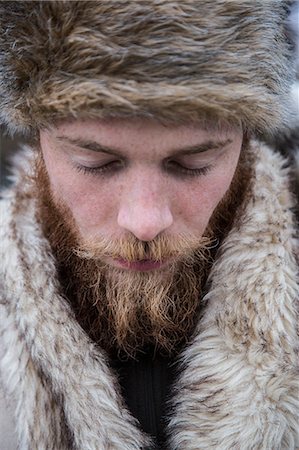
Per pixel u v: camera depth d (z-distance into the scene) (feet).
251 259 2.32
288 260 2.34
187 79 1.78
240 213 2.43
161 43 1.76
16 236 2.36
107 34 1.76
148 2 1.74
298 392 2.17
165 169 1.96
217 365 2.20
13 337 2.25
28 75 1.99
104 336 2.40
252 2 1.88
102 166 2.00
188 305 2.36
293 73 2.33
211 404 2.16
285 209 2.46
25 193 2.51
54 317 2.23
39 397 2.17
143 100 1.75
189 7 1.76
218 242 2.44
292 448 2.16
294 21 2.26
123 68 1.77
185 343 2.39
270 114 2.08
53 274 2.32
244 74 1.89
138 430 2.21
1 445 2.23
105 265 2.28
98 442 2.13
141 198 1.95
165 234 2.10
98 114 1.80
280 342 2.20
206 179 2.08
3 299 2.31
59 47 1.84
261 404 2.12
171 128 1.83
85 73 1.81
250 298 2.26
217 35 1.81
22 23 1.92
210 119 1.85
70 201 2.14
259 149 2.64
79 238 2.26
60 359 2.17
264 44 1.95
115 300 2.29
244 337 2.21
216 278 2.35
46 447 2.14
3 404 2.25
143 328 2.36
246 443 2.09
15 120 2.22
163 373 2.45
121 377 2.41
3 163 3.12
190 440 2.16
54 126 1.96
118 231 2.10
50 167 2.14
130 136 1.84
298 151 2.80
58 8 1.81
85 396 2.15
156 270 2.23
